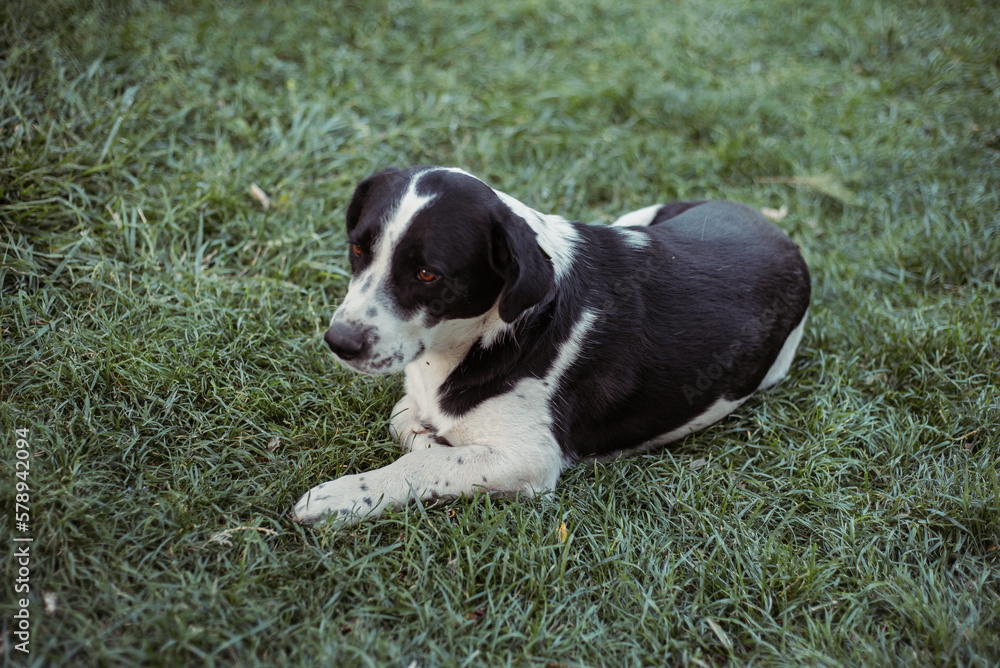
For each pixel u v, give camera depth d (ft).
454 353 9.26
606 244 9.86
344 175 14.23
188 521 8.24
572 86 18.12
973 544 9.20
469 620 7.84
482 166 15.44
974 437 10.71
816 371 11.89
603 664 7.59
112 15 16.42
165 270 11.89
